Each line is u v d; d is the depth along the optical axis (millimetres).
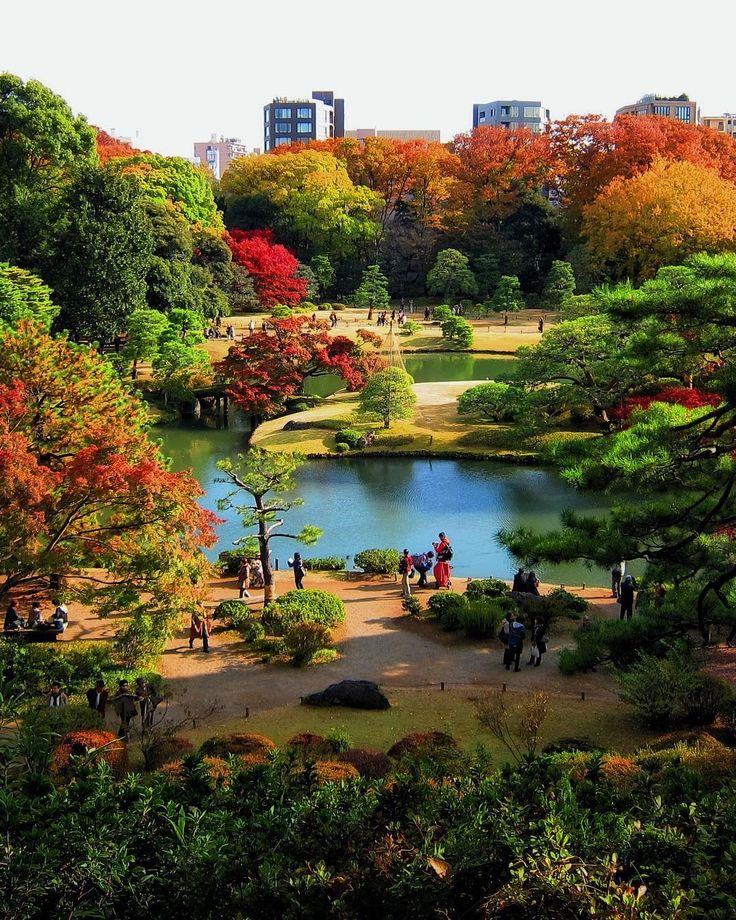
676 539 18672
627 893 6859
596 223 89438
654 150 99688
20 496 20672
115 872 7328
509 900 7035
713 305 15664
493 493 42875
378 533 38062
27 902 7023
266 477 29594
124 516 24672
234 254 93812
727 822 8281
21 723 16250
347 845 8188
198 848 7742
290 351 57812
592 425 51344
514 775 8992
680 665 19500
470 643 26469
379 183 120625
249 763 15594
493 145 110812
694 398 34438
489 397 52875
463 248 108750
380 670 24531
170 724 20734
